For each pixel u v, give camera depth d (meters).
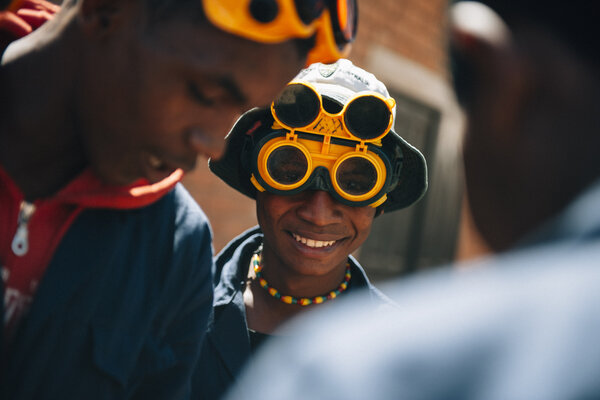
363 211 1.47
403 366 0.45
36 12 1.10
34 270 0.99
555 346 0.42
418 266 5.63
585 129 0.48
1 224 0.97
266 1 0.83
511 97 0.50
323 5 0.90
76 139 0.97
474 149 0.53
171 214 1.16
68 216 1.01
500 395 0.42
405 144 1.51
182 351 1.21
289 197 1.43
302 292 1.49
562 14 0.49
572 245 0.46
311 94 1.40
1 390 0.96
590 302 0.42
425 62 4.98
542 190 0.50
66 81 0.93
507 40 0.50
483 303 0.46
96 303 1.02
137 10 0.86
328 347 0.49
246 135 1.53
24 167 0.97
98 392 1.04
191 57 0.84
